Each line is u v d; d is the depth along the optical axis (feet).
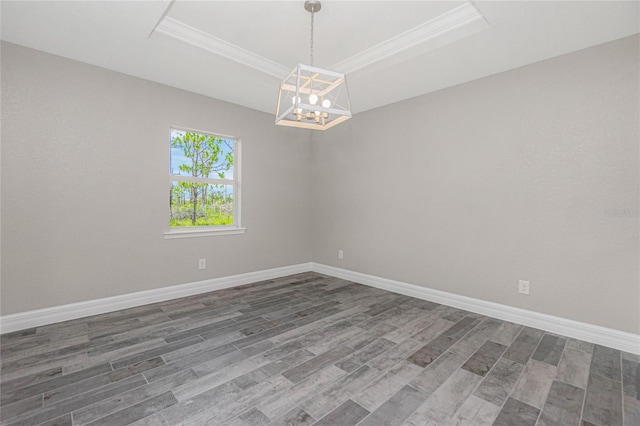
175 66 9.46
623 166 7.51
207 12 7.61
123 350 7.29
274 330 8.52
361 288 12.79
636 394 5.73
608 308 7.71
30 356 6.96
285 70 10.71
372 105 12.64
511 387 5.94
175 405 5.35
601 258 7.80
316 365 6.71
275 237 14.46
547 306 8.63
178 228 11.73
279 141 14.48
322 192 15.35
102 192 9.61
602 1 6.19
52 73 8.71
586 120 7.99
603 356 7.16
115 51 8.57
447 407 5.37
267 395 5.65
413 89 10.90
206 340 7.87
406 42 8.61
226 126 12.55
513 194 9.23
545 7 6.41
